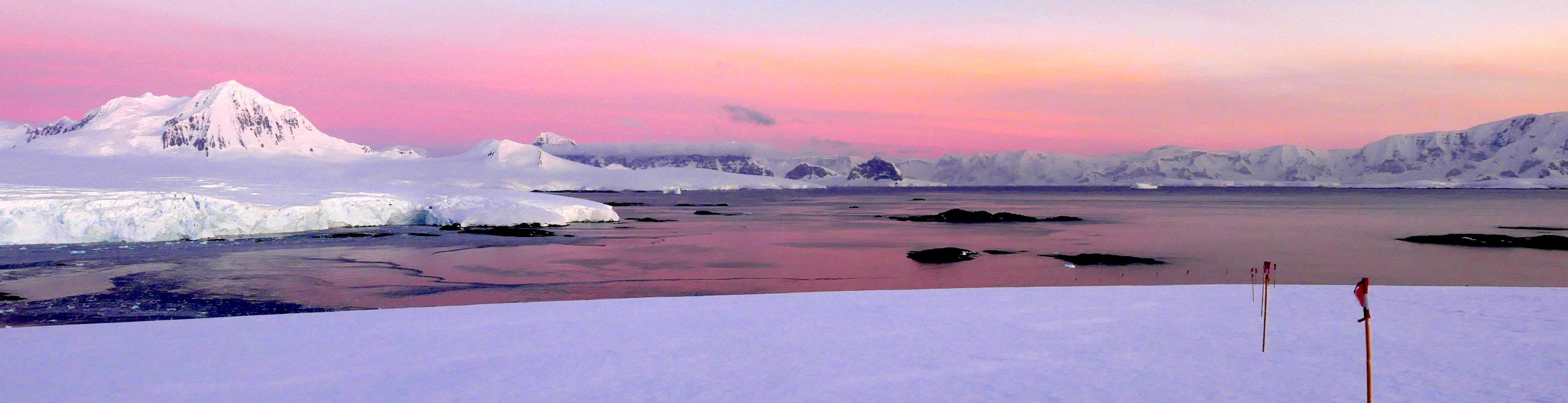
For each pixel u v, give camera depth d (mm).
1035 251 37156
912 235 48250
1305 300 10922
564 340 8117
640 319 9570
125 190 40562
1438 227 55219
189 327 9172
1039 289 12812
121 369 6918
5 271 25328
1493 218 68500
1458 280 27312
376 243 37562
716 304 11031
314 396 5988
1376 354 7074
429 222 50688
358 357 7348
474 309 10719
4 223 33031
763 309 10453
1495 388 5844
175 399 5965
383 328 9047
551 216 52969
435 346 7863
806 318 9508
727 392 5973
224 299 20234
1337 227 57000
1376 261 33438
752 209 93375
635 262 31859
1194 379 6215
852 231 52188
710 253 35969
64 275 24453
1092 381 6184
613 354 7371
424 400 5840
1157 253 37125
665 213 77312
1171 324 8883
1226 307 10219
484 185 172500
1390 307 10047
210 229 39531
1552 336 7816
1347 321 8953
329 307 19203
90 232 34688
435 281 24578
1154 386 6016
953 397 5766
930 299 11438
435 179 176500
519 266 29234
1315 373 6371
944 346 7652
